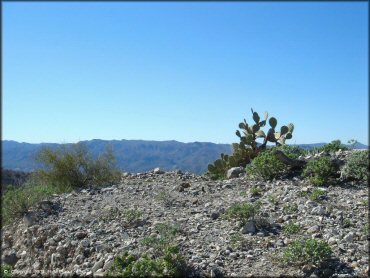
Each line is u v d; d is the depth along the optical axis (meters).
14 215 12.20
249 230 9.15
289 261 7.84
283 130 15.20
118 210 11.01
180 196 12.04
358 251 8.16
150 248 8.52
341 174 11.98
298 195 10.93
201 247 8.59
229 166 14.79
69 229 10.25
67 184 14.20
